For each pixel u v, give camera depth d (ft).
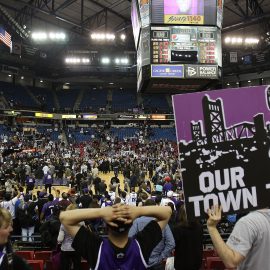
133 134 150.10
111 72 147.54
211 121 8.08
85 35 113.91
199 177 7.97
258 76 146.10
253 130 8.11
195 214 7.89
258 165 8.04
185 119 8.08
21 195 38.32
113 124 160.04
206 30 54.65
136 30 60.23
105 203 32.19
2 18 102.01
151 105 162.40
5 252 7.72
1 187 58.49
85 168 81.92
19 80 159.53
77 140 143.23
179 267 13.16
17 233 32.42
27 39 110.52
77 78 161.79
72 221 6.87
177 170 77.20
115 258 6.72
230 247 7.42
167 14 53.88
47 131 145.89
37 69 149.28
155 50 53.88
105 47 130.52
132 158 108.17
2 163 83.46
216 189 7.95
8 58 134.72
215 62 54.70
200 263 13.21
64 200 28.94
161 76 53.78
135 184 63.93
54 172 80.79
